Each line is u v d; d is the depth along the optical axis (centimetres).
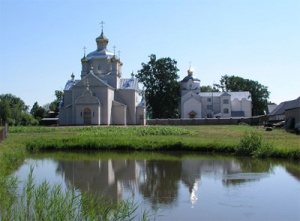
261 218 1449
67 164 2892
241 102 12006
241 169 2606
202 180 2212
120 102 9006
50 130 6188
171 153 3588
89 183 2139
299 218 1456
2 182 1680
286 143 3650
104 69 9106
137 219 1414
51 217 1180
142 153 3622
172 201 1714
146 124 9512
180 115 11762
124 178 2298
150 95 10962
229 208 1592
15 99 14025
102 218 1311
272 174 2391
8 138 4572
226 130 6312
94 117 8138
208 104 11906
